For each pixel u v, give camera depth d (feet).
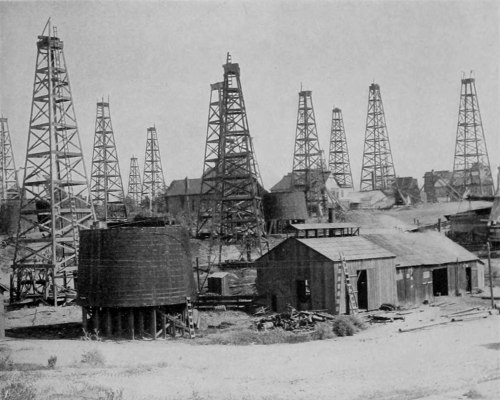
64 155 174.81
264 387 77.97
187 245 134.51
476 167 294.05
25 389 72.79
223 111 230.68
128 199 396.57
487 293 175.52
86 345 118.32
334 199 343.46
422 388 76.33
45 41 172.76
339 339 119.65
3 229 275.59
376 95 384.47
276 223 293.43
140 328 127.54
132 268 125.90
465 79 278.46
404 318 138.92
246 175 225.56
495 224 237.45
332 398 71.67
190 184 385.29
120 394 70.08
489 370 86.48
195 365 96.02
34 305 169.68
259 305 154.81
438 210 343.46
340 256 142.20
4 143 287.28
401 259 161.89
